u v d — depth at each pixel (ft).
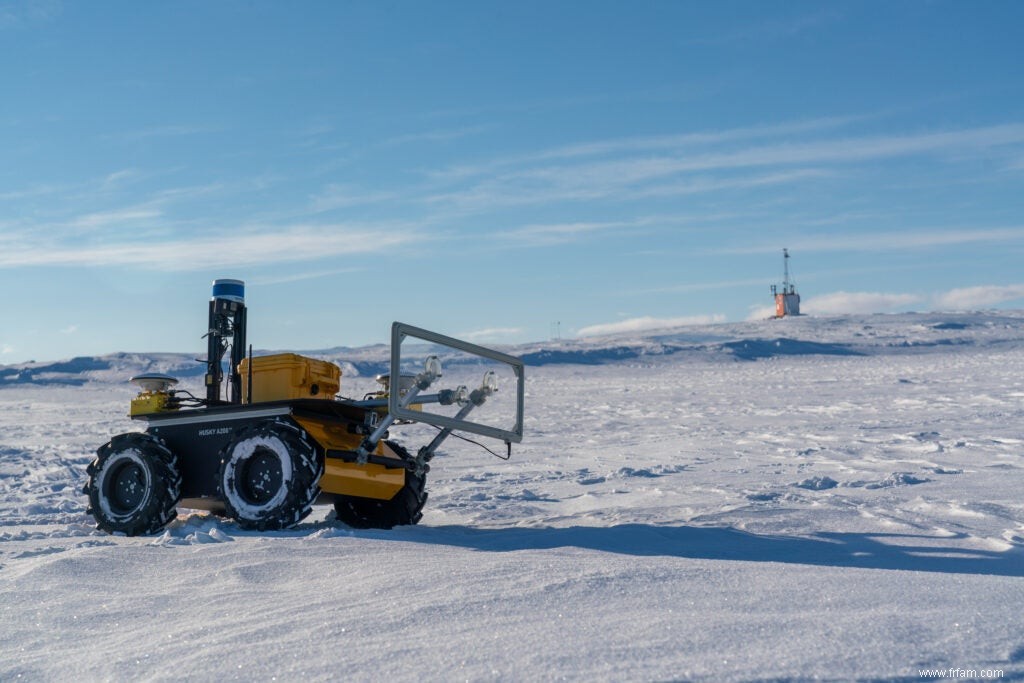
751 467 29.86
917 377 113.19
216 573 11.89
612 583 10.17
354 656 7.86
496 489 25.50
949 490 21.56
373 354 222.69
